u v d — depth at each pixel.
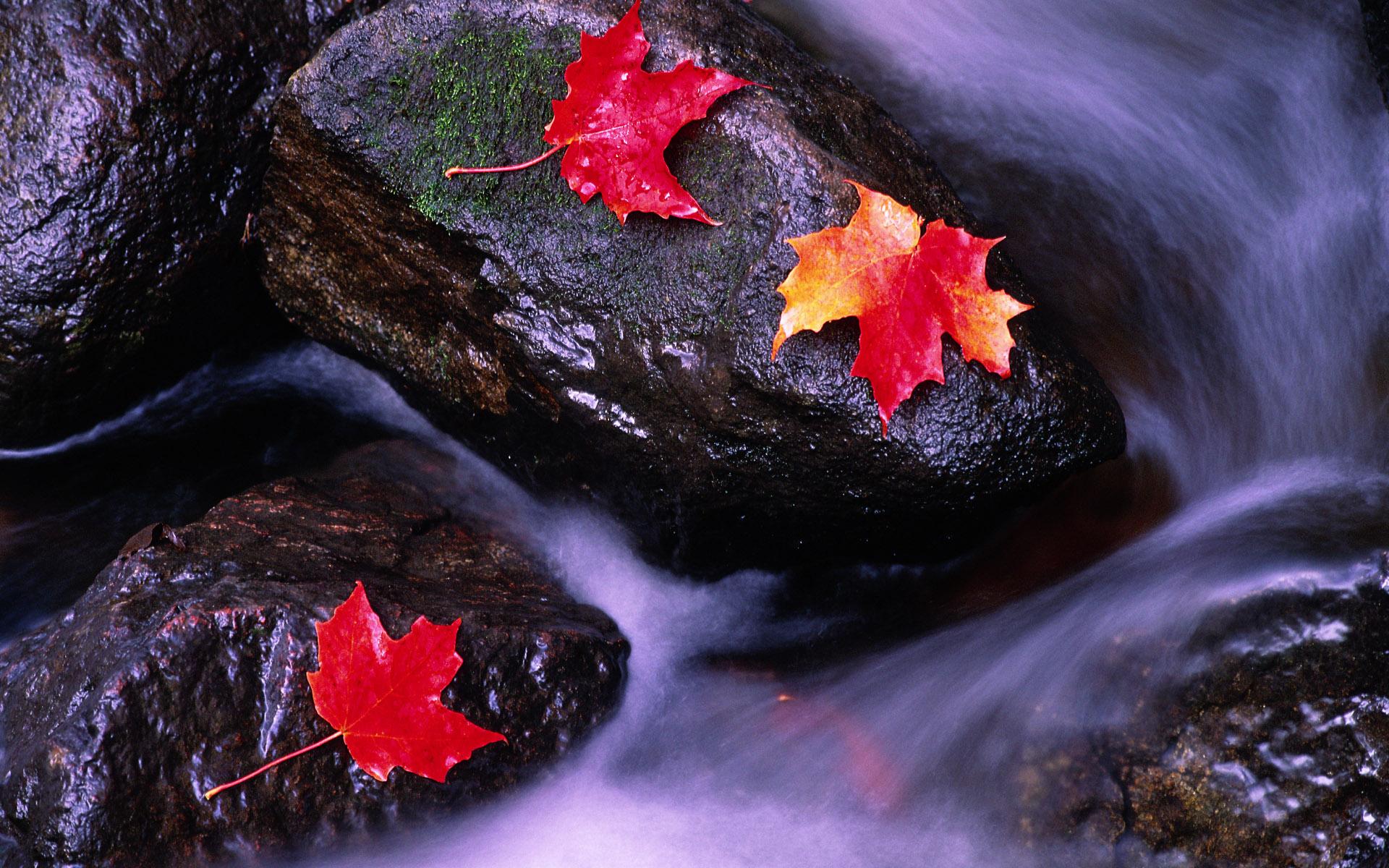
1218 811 0.95
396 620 0.96
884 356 0.95
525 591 1.03
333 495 1.07
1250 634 0.97
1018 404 0.98
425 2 1.03
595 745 0.99
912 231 0.96
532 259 1.01
